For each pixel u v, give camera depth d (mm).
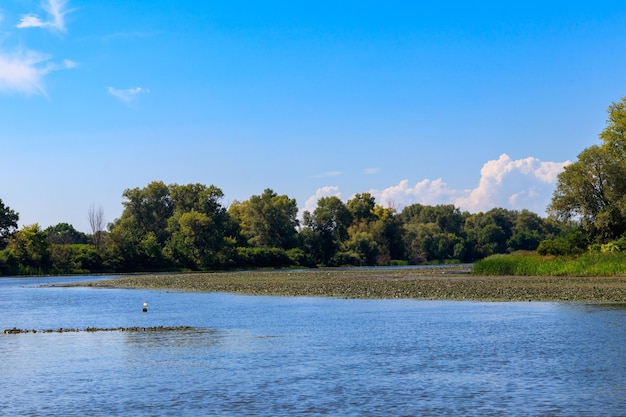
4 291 89250
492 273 95438
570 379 24172
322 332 38594
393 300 60469
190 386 24547
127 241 172000
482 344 32656
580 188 106125
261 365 28375
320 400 22016
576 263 88750
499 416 19750
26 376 26984
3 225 168125
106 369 28297
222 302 63156
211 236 186500
